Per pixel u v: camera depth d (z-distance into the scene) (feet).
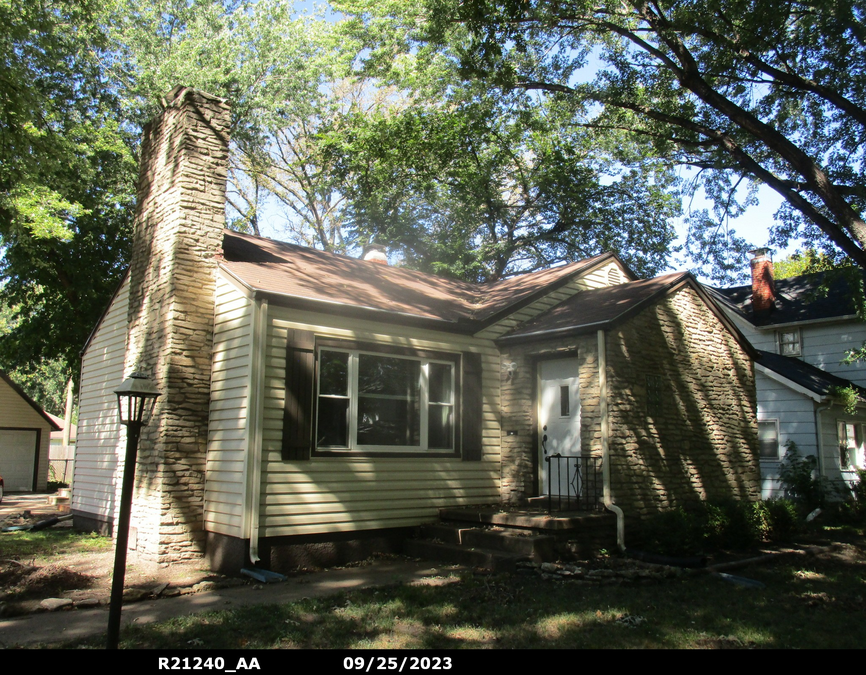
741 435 42.45
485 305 42.60
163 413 31.78
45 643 18.70
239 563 28.63
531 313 41.32
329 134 78.07
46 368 141.90
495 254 81.71
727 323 42.91
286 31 85.51
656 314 37.70
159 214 35.96
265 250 40.88
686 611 22.26
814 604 23.50
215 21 82.07
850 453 61.72
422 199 82.74
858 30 36.14
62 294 61.87
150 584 26.73
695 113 47.75
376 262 49.44
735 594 25.02
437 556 31.73
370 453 33.04
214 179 35.63
